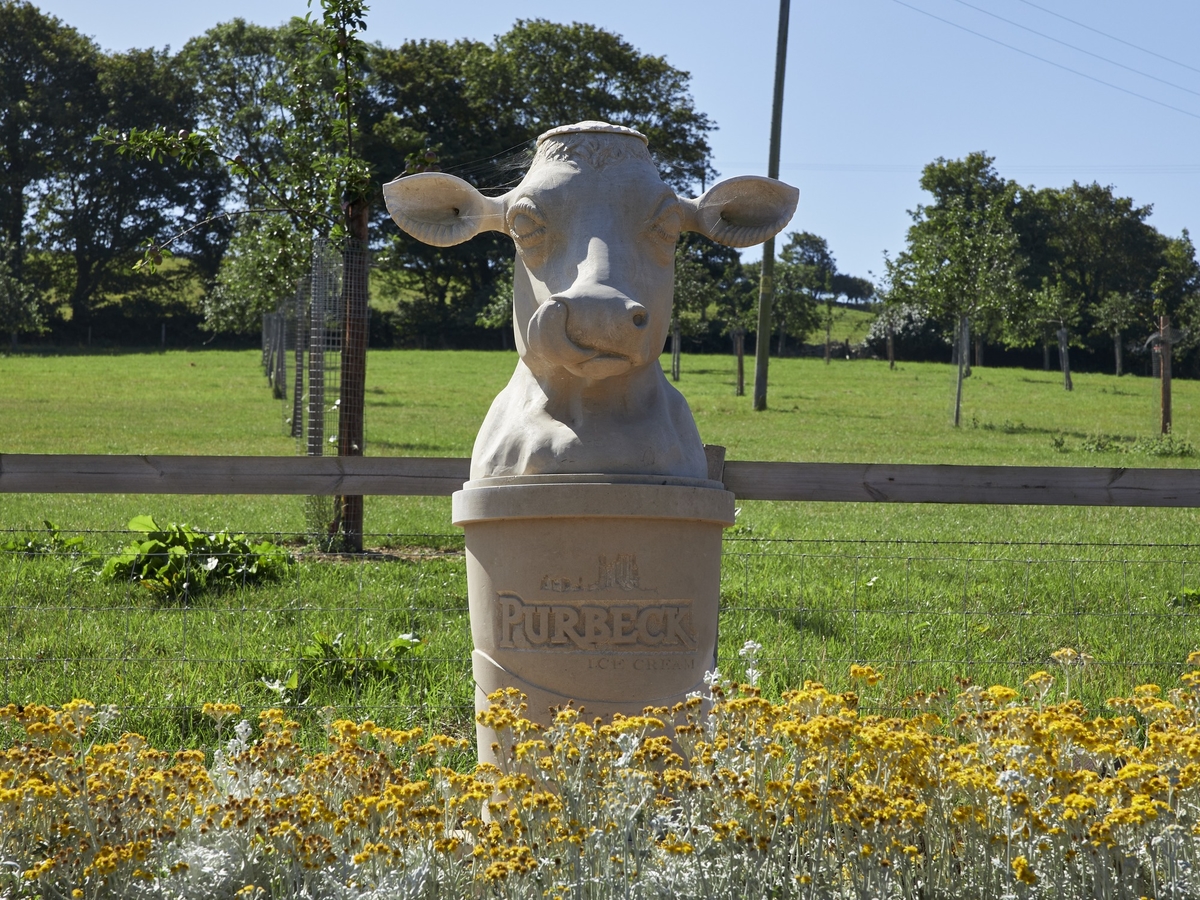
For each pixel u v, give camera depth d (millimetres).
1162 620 7527
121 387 33812
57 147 64312
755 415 30375
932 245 37625
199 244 66250
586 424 4113
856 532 12125
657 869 3076
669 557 4004
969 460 21922
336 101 12078
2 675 5969
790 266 61938
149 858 3189
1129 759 3484
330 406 11820
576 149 4176
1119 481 5574
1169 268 74062
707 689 4121
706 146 57812
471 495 4102
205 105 64500
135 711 5461
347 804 3340
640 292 4047
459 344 60969
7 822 3191
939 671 6281
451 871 3143
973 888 3119
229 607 7637
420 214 4512
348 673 6059
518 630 4008
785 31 31016
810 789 3121
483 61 57375
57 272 65375
